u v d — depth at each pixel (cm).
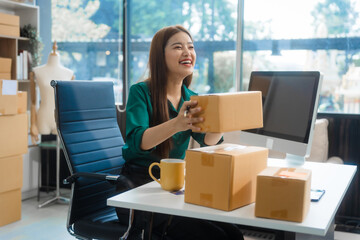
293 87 183
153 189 150
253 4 363
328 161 316
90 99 210
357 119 336
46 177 443
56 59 375
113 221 184
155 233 161
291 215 117
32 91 381
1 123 317
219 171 126
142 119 170
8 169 326
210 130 131
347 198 340
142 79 194
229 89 382
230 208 125
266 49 364
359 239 302
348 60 339
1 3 378
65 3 425
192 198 132
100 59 420
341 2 337
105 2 413
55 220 343
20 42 402
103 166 208
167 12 397
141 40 407
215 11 379
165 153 178
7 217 330
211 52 385
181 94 195
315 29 347
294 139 176
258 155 136
